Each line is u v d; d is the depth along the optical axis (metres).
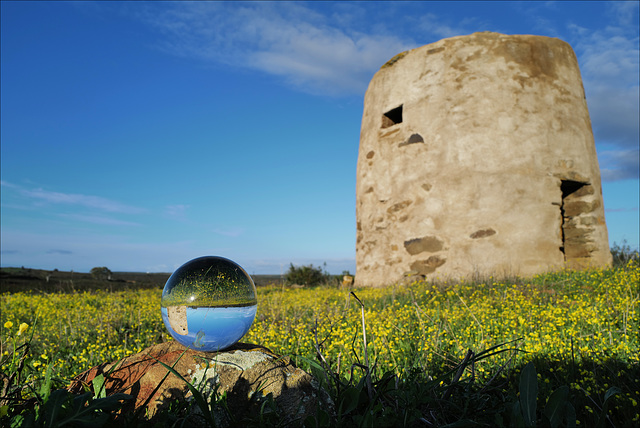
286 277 16.91
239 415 1.83
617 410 2.55
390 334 4.20
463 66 10.19
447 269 9.53
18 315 6.65
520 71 10.03
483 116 9.84
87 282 17.36
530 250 9.31
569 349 3.47
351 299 7.57
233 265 2.20
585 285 7.04
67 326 5.44
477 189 9.59
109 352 4.09
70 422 1.56
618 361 3.25
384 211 10.89
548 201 9.60
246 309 2.11
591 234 9.93
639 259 9.56
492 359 3.40
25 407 1.78
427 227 9.92
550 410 1.88
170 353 2.09
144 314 6.44
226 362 2.01
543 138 9.83
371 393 2.03
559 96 10.23
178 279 2.11
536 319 4.71
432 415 1.98
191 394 1.84
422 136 10.35
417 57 10.91
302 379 2.02
